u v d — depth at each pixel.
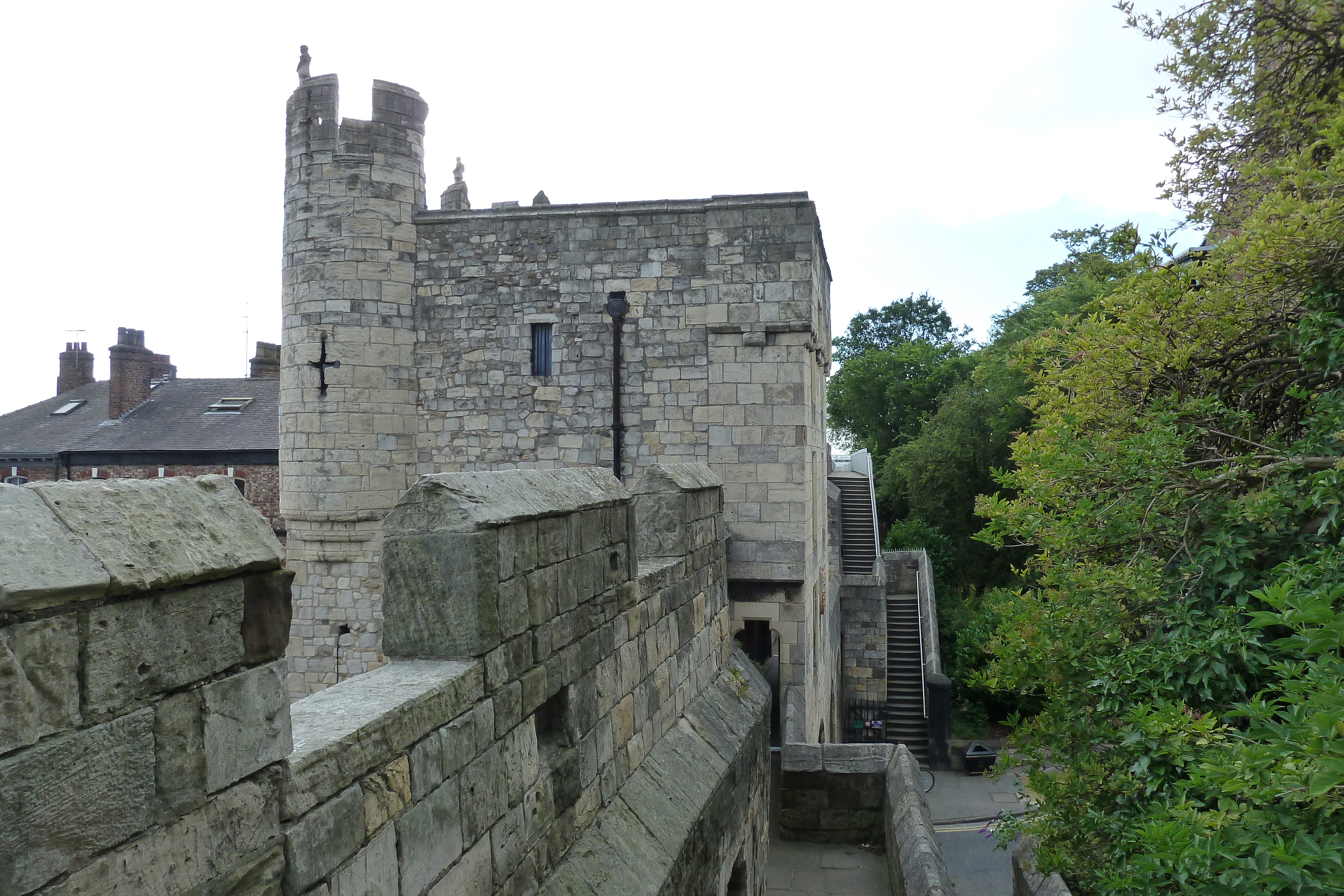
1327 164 5.94
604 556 5.06
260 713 2.39
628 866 4.56
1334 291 5.75
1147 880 4.08
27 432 23.22
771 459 11.32
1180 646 5.17
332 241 11.82
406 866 2.99
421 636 3.62
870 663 23.23
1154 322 6.70
